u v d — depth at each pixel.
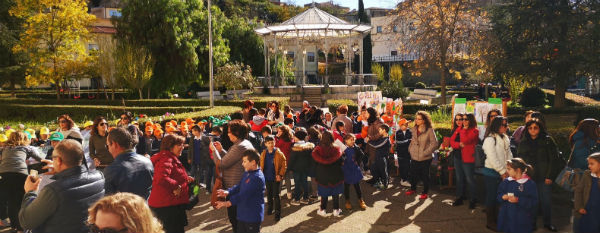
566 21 21.92
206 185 8.49
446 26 27.30
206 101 22.34
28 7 28.53
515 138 7.73
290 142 7.90
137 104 23.64
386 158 8.77
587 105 22.48
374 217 6.89
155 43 32.34
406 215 6.96
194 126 8.77
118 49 30.02
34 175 3.96
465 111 9.04
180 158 9.57
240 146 5.55
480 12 28.02
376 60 63.53
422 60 29.58
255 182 4.85
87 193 3.49
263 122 9.20
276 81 30.62
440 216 6.87
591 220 5.07
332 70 62.09
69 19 29.55
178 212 4.70
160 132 9.15
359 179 7.28
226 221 6.81
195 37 35.25
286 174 8.05
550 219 6.02
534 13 23.22
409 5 28.91
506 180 5.63
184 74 33.84
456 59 29.42
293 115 12.87
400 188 8.77
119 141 4.31
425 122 7.86
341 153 6.96
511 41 24.91
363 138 9.62
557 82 23.36
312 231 6.28
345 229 6.34
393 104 11.80
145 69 30.02
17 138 6.30
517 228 5.46
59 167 3.46
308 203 7.85
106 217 2.19
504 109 8.70
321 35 33.25
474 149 7.01
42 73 29.69
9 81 32.78
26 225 3.41
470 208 7.25
